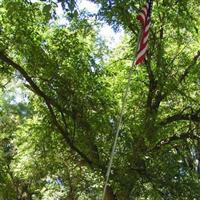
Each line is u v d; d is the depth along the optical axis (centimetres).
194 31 1850
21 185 2803
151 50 1797
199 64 1948
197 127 1977
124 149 1728
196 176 1931
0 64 1700
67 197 2358
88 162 1745
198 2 1783
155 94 1920
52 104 1703
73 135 1759
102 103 1784
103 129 1767
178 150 1936
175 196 1786
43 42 1738
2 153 2452
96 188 1919
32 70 1722
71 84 1723
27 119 2070
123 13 1602
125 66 2034
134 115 1864
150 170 1727
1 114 2262
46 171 2072
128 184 1686
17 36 1628
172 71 1970
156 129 1770
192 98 2030
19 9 1509
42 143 1908
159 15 1736
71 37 1742
